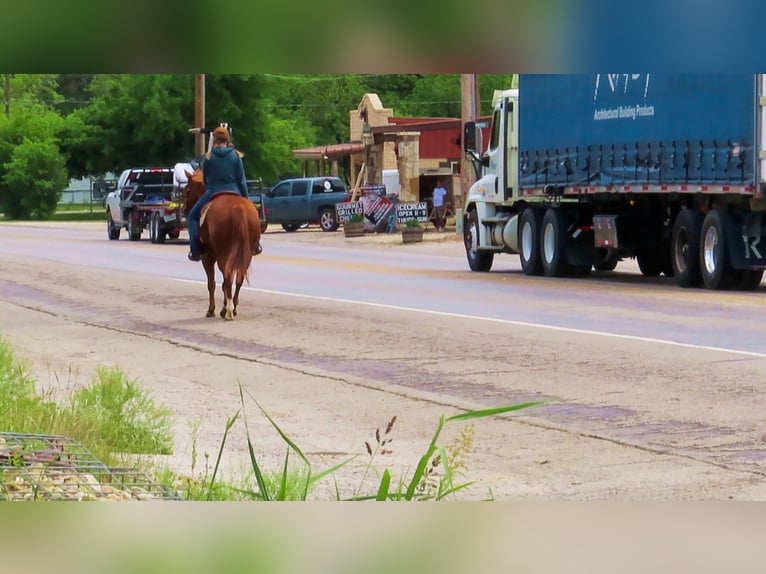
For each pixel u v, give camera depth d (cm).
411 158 7312
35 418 1190
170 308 2838
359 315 2569
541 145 3647
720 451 1195
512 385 1645
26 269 4156
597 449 1222
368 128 7738
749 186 2781
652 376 1670
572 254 3612
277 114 13250
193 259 2619
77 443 1053
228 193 2589
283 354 2033
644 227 3400
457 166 8075
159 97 10694
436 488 984
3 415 1177
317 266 4222
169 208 6019
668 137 3061
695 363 1770
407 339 2161
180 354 2069
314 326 2397
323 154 8938
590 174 3388
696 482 1057
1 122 11781
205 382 1753
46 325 2544
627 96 3216
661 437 1272
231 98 10506
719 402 1467
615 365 1778
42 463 932
